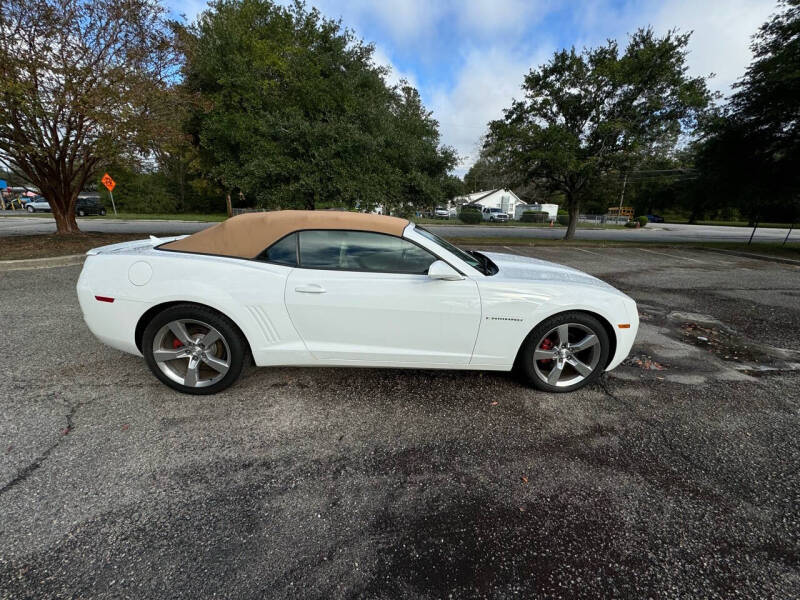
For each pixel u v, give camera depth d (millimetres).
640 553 1604
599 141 15117
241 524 1684
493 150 15992
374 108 10820
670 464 2158
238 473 1992
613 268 9344
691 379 3236
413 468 2078
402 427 2441
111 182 24281
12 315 4238
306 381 2980
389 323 2635
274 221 2688
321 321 2617
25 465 1973
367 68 12781
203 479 1938
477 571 1504
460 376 3139
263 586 1413
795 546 1650
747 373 3389
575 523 1748
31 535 1580
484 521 1745
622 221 44531
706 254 12828
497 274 2883
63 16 7461
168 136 9055
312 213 2762
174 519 1694
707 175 15031
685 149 22312
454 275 2572
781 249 14438
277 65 10711
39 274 6406
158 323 2592
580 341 2879
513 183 17844
